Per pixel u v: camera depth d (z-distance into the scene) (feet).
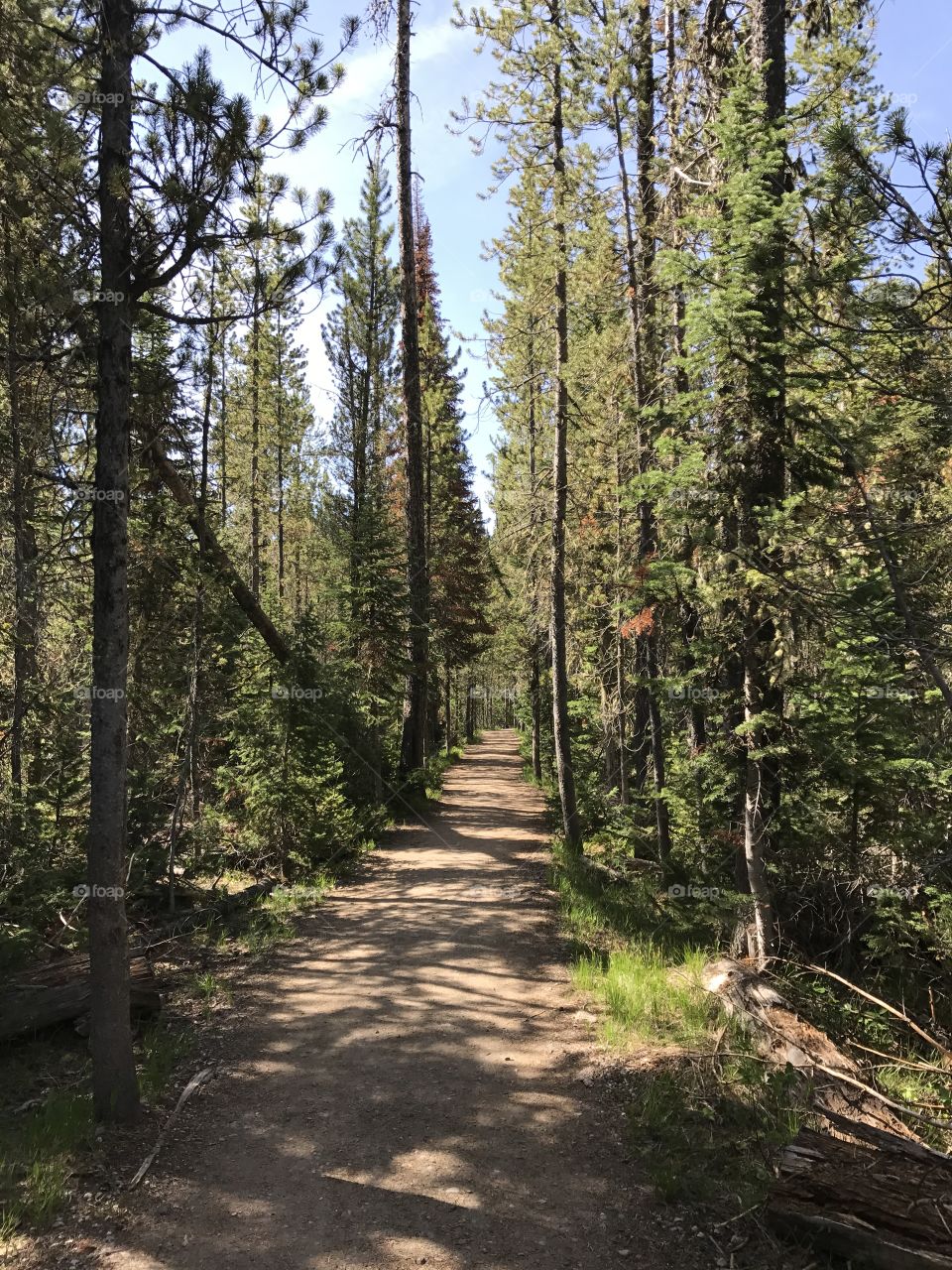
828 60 36.52
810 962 25.80
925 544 24.26
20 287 16.49
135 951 27.09
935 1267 11.51
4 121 17.76
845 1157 13.99
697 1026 20.97
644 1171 14.84
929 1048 22.56
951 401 18.65
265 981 25.34
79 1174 14.44
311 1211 13.55
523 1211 13.56
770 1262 12.24
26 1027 19.85
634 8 39.17
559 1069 19.12
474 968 26.37
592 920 31.78
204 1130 16.33
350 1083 18.45
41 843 27.91
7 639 32.73
